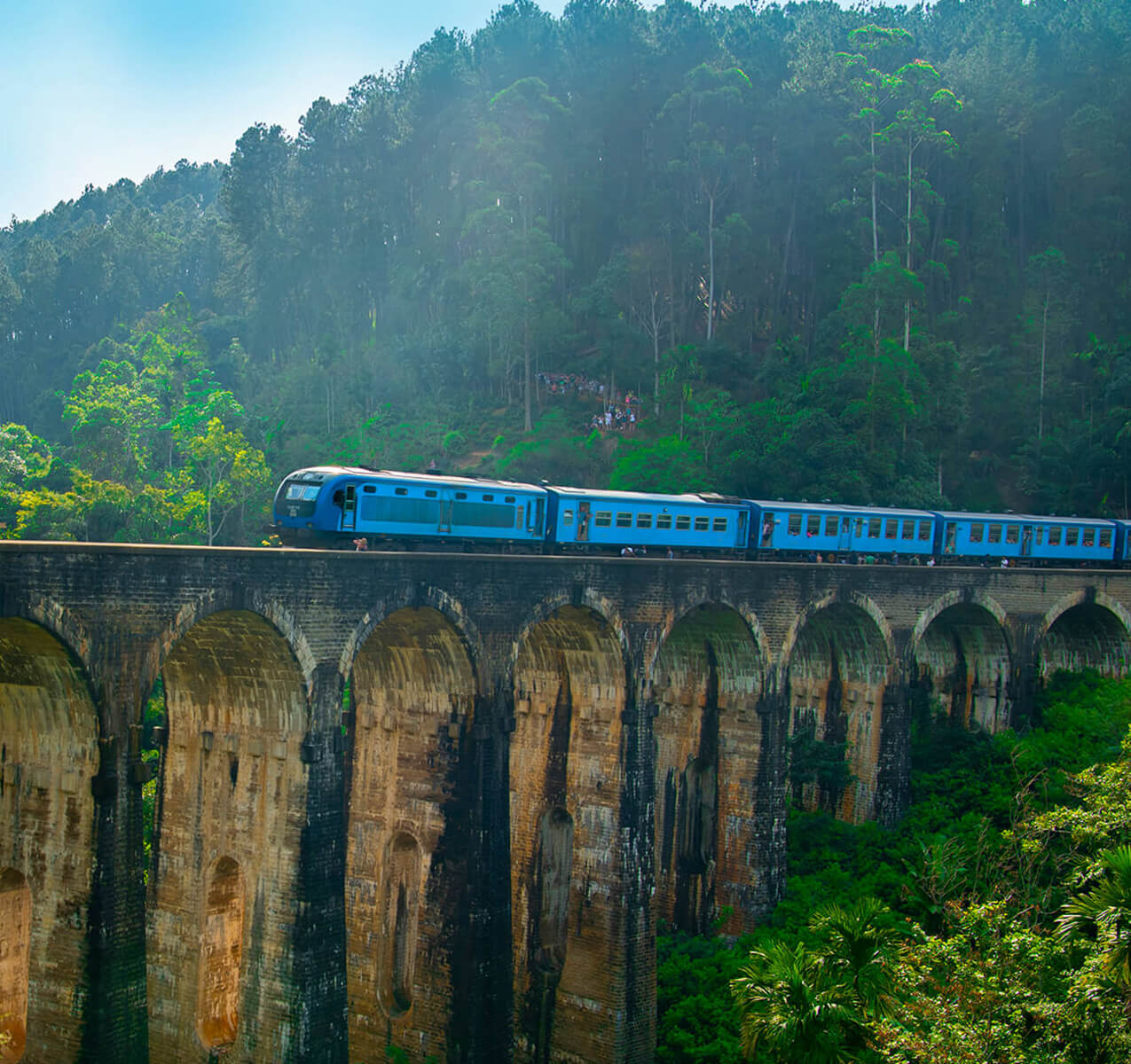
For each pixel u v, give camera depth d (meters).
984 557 80.50
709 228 129.12
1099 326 126.69
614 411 124.56
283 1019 39.03
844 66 131.00
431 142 149.38
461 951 45.41
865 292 110.62
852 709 67.56
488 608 45.28
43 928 34.00
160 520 101.06
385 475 50.78
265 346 166.88
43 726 34.09
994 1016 31.20
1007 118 135.38
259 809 40.09
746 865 58.22
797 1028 32.78
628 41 141.12
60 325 187.88
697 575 54.47
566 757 53.47
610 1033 50.81
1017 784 64.38
